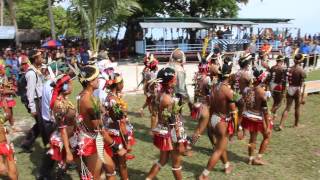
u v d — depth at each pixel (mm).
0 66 10109
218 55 8766
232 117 6488
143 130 10047
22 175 7078
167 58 30859
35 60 7668
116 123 6125
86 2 27969
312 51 25828
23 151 8258
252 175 7043
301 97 10242
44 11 46875
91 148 5320
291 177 6945
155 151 8391
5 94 9719
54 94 5645
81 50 24547
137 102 13609
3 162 5688
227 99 6375
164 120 5855
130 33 34875
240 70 7602
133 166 7508
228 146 8703
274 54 31578
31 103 7566
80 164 5523
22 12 45750
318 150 8383
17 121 11219
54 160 6535
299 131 9945
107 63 6820
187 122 10727
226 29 32375
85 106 5238
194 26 30859
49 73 6844
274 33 34031
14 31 34906
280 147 8617
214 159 6477
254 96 7305
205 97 8234
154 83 6117
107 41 34906
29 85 7523
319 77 20672
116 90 6305
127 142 6359
